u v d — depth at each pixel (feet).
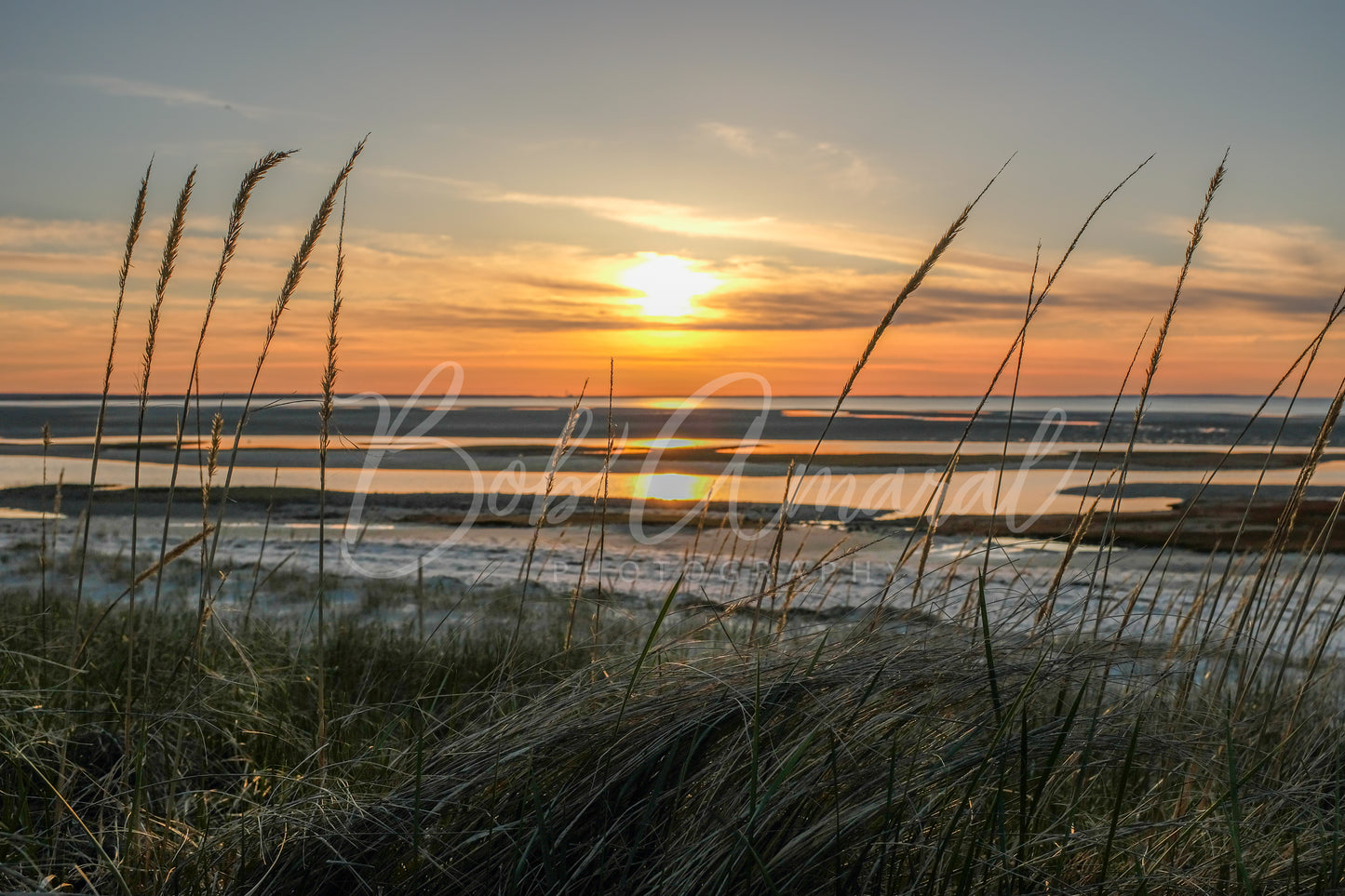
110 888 6.84
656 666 8.19
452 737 8.03
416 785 6.31
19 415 369.30
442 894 6.42
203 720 9.01
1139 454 155.02
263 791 9.05
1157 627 9.94
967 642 7.91
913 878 6.24
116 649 13.58
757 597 8.64
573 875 6.06
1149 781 8.78
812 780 6.50
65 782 8.12
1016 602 8.91
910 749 6.82
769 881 5.52
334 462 150.30
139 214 8.32
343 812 6.85
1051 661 7.44
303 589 32.19
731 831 6.16
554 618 19.66
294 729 10.77
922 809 6.36
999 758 6.75
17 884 6.50
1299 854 7.13
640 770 6.67
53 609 16.60
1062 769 7.15
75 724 9.43
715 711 6.90
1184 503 80.94
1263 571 10.28
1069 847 6.72
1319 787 8.02
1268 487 99.45
